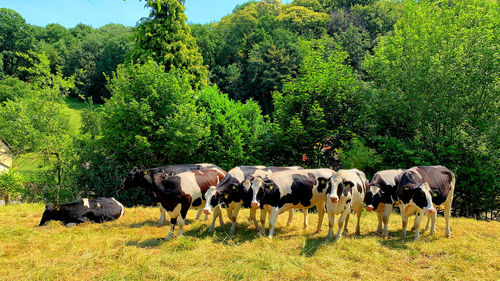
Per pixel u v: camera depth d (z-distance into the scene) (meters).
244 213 10.66
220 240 7.65
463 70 13.47
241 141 13.56
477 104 13.68
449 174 8.12
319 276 5.61
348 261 6.26
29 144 15.67
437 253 6.73
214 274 5.73
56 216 9.20
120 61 49.66
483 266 6.10
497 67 12.90
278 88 35.72
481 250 6.86
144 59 21.03
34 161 18.03
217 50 46.00
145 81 13.73
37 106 16.39
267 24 53.91
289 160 14.44
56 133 16.39
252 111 14.80
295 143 13.62
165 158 13.98
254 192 7.40
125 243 7.52
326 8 61.06
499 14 15.25
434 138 13.28
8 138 16.89
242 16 55.75
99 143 14.69
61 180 16.11
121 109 13.19
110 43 51.34
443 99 13.58
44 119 15.92
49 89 16.89
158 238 7.91
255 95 39.47
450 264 6.10
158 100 13.75
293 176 7.84
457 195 13.60
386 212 8.01
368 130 14.86
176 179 7.94
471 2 16.52
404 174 7.81
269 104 38.44
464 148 12.59
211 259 6.41
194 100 14.27
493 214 14.92
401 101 14.00
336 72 14.60
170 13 21.98
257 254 6.46
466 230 8.69
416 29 16.11
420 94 14.05
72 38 70.62
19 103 16.67
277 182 7.64
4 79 44.53
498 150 12.44
